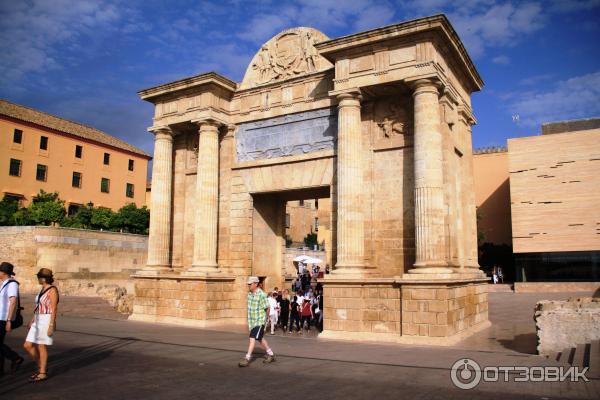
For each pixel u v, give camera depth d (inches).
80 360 650.8
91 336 879.7
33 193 2765.7
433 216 880.3
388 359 663.1
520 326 1067.3
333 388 494.6
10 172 2679.6
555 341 675.4
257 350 745.6
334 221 1040.2
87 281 1971.0
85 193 3056.1
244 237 1181.1
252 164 1178.0
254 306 625.9
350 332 908.0
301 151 1114.1
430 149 898.1
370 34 951.6
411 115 989.2
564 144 2300.7
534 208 2319.1
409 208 970.7
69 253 1998.0
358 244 951.6
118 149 3280.0
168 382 523.5
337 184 1015.0
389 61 952.3
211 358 670.5
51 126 2893.7
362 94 997.8
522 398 450.9
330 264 1037.8
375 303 900.0
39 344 526.3
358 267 940.6
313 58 1133.7
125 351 725.9
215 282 1128.8
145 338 865.5
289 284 1930.4
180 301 1138.0
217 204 1193.4
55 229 1959.9
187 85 1204.5
